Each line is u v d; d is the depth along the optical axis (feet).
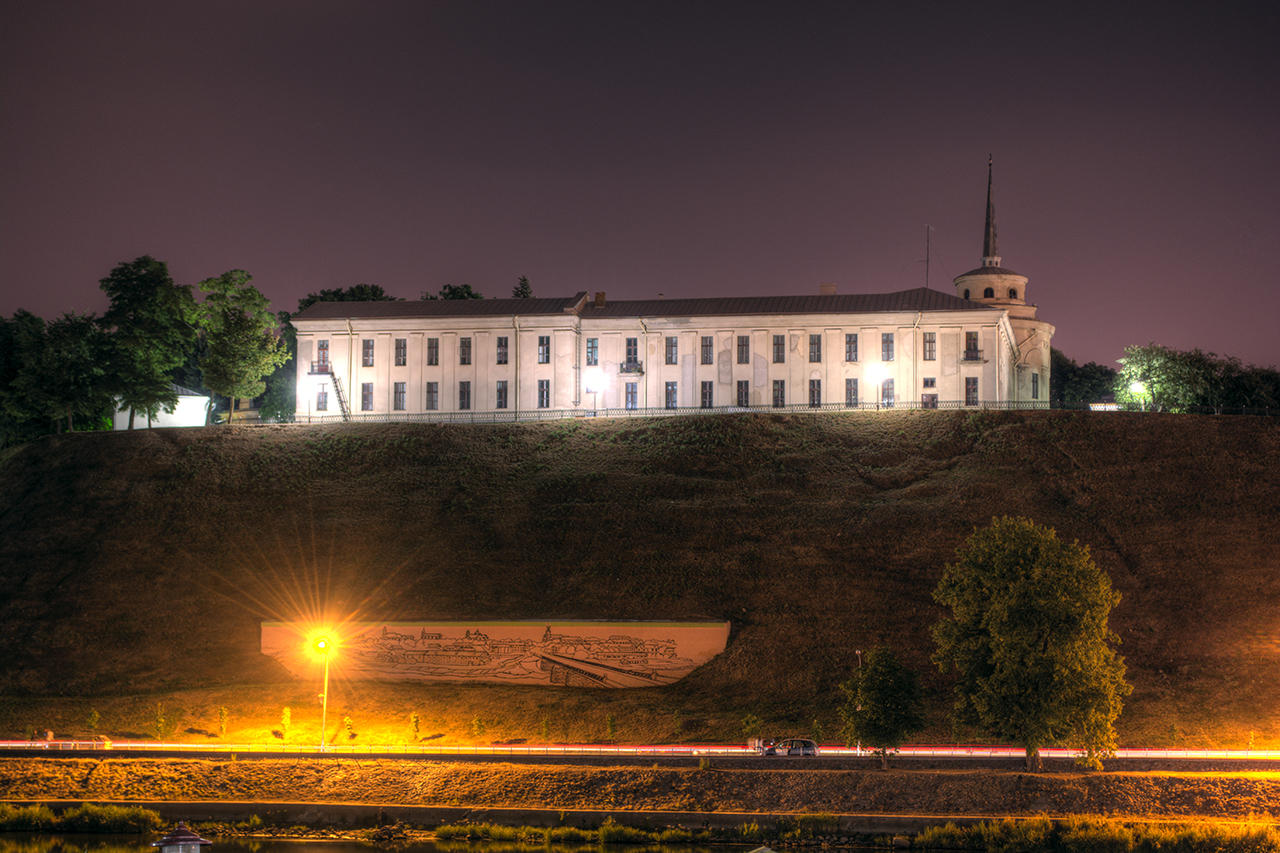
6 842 209.56
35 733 263.08
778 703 275.18
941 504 349.00
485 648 298.76
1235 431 378.53
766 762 231.09
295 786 230.68
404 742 263.08
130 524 364.99
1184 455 367.86
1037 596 223.71
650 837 209.67
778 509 353.10
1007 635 223.30
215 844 211.00
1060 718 219.00
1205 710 262.47
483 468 390.83
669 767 228.02
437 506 368.89
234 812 223.10
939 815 209.97
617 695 287.07
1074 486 357.00
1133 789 213.25
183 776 233.14
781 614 306.76
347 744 261.03
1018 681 222.07
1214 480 354.54
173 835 170.19
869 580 317.22
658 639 294.46
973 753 239.71
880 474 372.99
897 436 394.93
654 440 400.88
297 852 206.59
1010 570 231.30
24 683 296.30
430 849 207.72
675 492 365.40
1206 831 198.90
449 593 325.01
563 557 338.75
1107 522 339.98
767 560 328.49
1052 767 228.43
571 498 367.86
